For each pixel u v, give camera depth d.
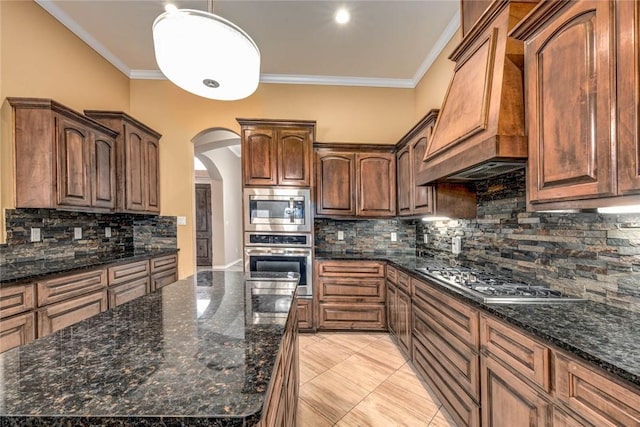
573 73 1.05
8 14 2.25
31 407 0.57
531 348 1.10
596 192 0.97
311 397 2.03
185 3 2.47
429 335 2.04
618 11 0.90
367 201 3.32
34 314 1.89
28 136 2.22
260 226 3.10
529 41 1.27
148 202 3.38
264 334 0.93
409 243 3.63
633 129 0.87
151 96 3.63
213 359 0.76
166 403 0.58
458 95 1.75
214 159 6.19
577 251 1.49
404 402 1.97
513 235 1.97
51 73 2.60
